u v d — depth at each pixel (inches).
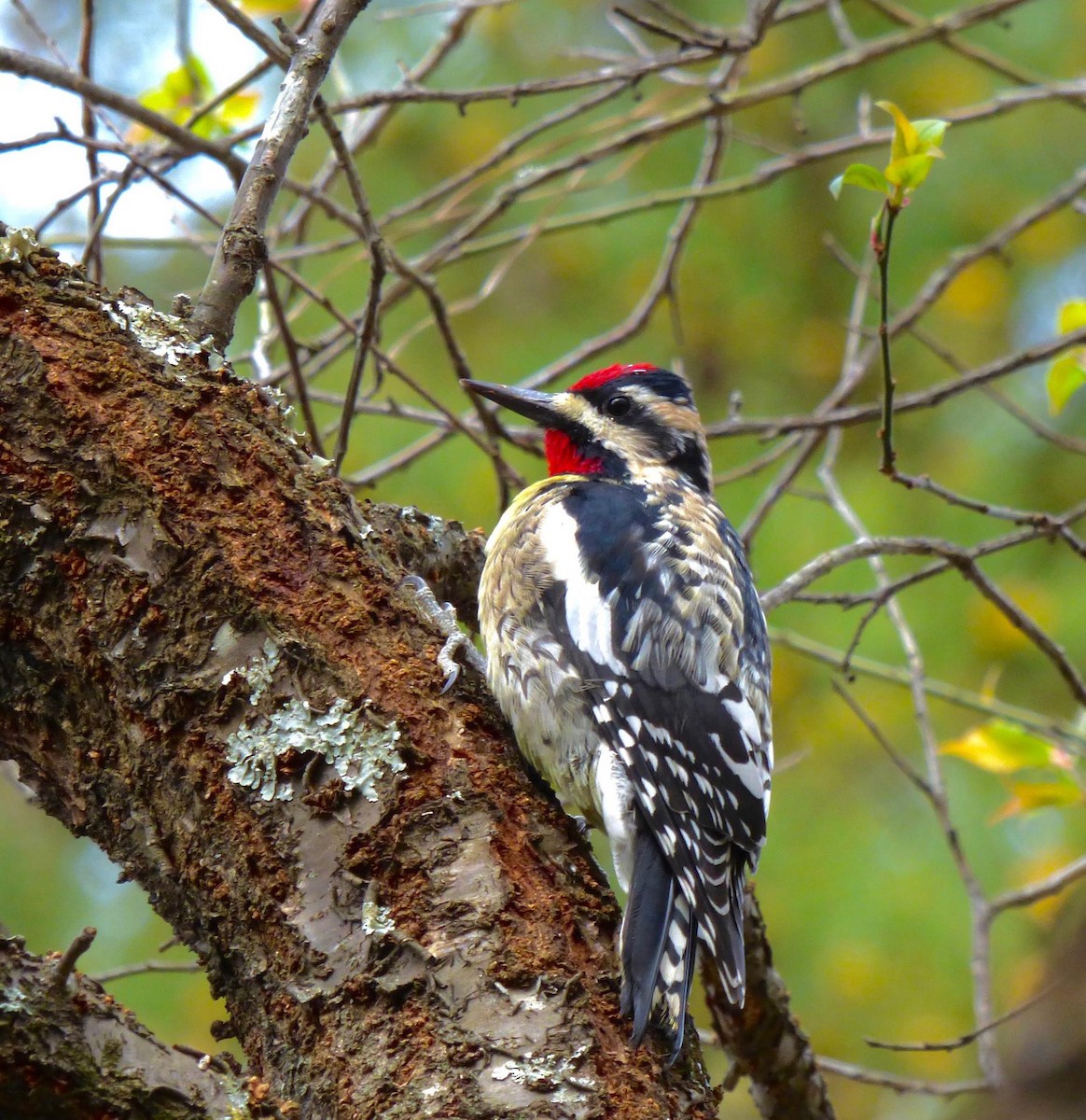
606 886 229.6
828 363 594.9
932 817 526.0
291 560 234.2
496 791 226.4
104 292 246.5
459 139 587.8
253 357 376.8
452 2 477.1
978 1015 348.5
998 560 555.5
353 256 554.6
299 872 215.6
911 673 401.4
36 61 321.7
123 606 226.2
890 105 289.3
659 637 292.0
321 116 321.7
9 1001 185.0
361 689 226.8
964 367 424.5
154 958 507.8
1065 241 598.2
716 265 592.4
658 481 350.6
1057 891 360.5
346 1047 202.8
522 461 538.0
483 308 581.0
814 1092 324.5
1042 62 591.8
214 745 222.2
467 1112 193.2
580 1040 201.5
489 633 304.0
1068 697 535.2
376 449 535.8
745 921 306.0
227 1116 188.9
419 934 209.2
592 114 599.5
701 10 595.2
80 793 232.4
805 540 548.7
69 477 229.5
